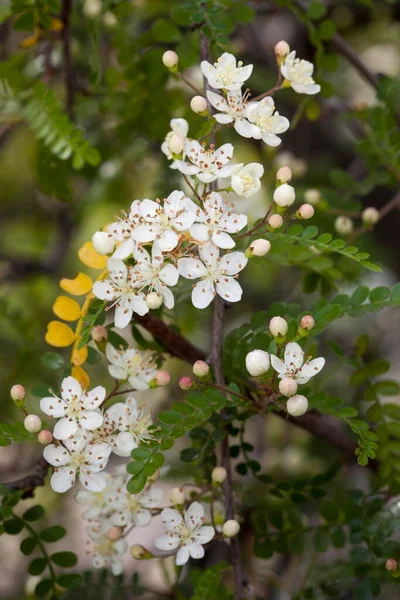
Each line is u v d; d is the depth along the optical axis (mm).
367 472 530
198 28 445
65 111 509
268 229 391
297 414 378
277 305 419
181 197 381
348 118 517
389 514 427
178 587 473
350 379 450
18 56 501
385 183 496
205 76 398
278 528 438
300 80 411
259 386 408
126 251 383
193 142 389
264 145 562
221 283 383
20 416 560
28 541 414
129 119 500
